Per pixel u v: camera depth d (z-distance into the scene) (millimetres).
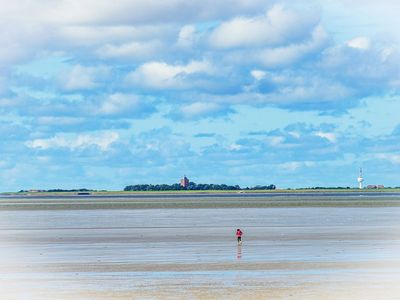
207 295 149375
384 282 162750
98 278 171750
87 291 155125
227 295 149375
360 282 162875
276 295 149125
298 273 176125
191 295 149625
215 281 165375
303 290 154000
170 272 179500
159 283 163625
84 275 176750
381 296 148250
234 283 162625
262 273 176375
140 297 148375
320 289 155000
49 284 164250
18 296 151000
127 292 153375
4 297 150125
